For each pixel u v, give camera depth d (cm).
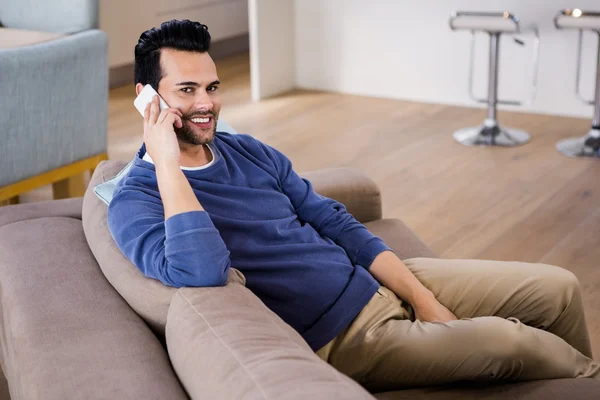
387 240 207
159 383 121
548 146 420
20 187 316
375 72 530
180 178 144
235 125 471
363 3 520
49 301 146
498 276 172
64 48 317
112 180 171
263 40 523
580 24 398
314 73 553
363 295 161
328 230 180
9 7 352
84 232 175
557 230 316
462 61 496
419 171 388
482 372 144
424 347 147
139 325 139
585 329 172
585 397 141
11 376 158
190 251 135
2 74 296
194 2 596
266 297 158
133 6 548
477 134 434
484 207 341
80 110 332
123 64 554
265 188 172
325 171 223
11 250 167
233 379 108
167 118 150
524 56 476
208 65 158
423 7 500
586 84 464
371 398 101
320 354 157
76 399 116
